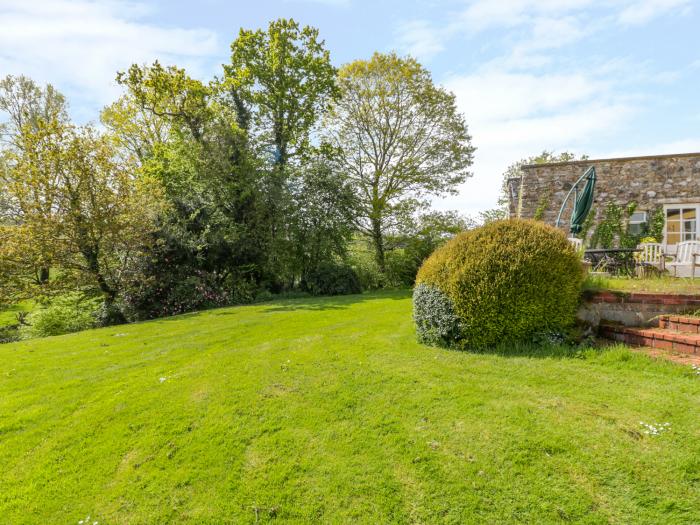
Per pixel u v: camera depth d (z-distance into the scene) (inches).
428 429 120.7
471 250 197.5
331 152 732.0
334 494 98.3
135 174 546.0
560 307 188.1
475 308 190.7
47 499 104.3
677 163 489.7
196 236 519.2
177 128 594.9
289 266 596.4
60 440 132.9
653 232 487.8
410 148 761.0
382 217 750.5
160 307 462.0
